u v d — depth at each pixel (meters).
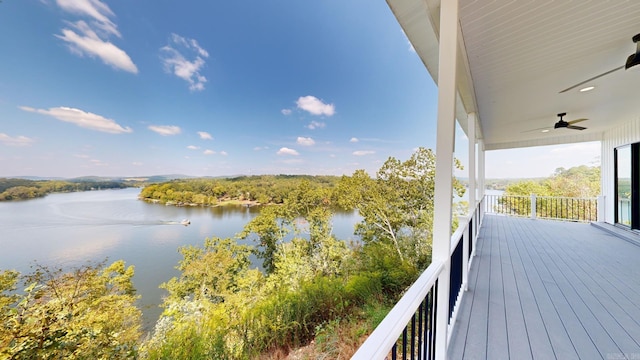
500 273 3.11
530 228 6.11
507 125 5.46
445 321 1.41
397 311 0.77
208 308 6.89
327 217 12.45
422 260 8.92
